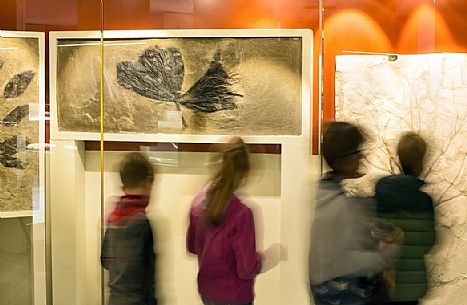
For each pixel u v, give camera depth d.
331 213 2.66
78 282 3.39
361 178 2.71
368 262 2.66
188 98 3.26
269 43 3.22
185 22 3.28
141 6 3.31
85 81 3.37
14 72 3.38
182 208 3.14
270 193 3.07
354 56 3.19
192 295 3.08
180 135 3.23
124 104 3.32
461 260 2.94
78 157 3.38
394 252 2.71
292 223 3.04
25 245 3.47
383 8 3.19
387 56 3.19
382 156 2.96
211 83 3.25
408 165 2.90
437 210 2.92
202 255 2.95
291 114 3.19
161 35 3.30
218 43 3.25
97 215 3.36
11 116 3.39
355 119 3.13
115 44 3.34
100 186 3.35
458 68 3.18
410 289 2.76
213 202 2.95
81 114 3.38
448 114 3.13
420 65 3.19
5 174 3.42
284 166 3.11
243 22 3.24
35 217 3.44
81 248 3.39
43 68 3.39
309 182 2.99
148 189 3.20
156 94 3.30
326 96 3.20
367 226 2.68
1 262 3.49
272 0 3.21
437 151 3.02
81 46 3.37
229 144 3.11
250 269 2.92
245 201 2.99
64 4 3.36
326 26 3.20
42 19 3.37
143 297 3.12
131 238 3.14
